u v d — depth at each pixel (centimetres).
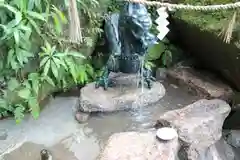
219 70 390
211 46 373
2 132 339
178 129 304
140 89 366
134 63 350
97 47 414
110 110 351
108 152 280
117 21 348
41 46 353
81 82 388
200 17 380
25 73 352
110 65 358
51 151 318
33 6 327
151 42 327
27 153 317
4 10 310
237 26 338
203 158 303
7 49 327
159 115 352
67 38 370
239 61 343
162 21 321
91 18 389
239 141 339
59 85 380
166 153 279
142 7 316
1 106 341
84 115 349
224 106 337
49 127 345
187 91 388
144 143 289
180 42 435
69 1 264
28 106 354
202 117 320
